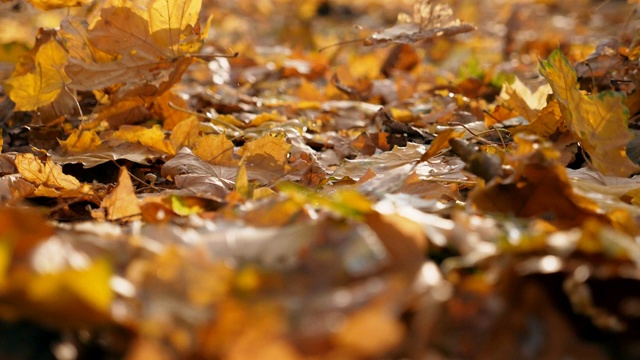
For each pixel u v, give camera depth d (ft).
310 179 5.10
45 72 5.47
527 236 4.02
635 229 4.33
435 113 6.07
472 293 3.78
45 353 3.54
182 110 5.63
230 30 12.27
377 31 5.98
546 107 5.19
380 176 4.58
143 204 4.47
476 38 11.29
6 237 3.76
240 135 5.70
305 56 8.50
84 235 4.17
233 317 3.44
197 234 4.21
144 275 3.82
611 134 4.86
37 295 3.37
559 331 3.72
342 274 3.94
